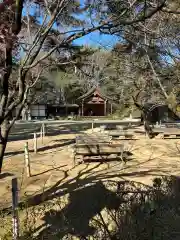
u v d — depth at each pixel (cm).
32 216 501
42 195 645
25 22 391
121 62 998
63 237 481
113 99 2003
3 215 509
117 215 534
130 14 367
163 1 324
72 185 767
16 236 420
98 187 587
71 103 4897
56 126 2822
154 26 562
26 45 415
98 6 380
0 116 381
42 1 372
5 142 442
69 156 1195
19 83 366
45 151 1327
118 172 924
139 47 574
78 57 530
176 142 1567
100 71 1043
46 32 346
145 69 896
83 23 426
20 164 1051
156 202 561
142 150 1319
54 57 477
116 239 511
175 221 542
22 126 2858
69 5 402
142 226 528
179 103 627
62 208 535
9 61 359
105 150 1103
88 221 518
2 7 302
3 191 725
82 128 2519
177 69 629
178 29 598
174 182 632
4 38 310
